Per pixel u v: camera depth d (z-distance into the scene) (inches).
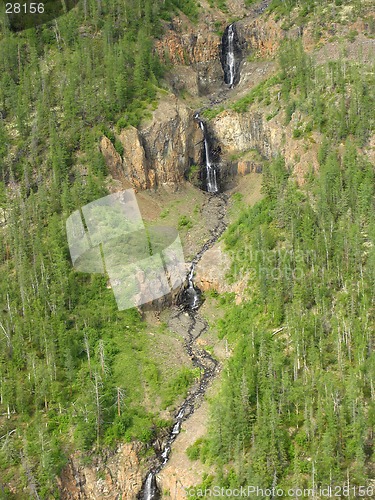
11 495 3698.3
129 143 5551.2
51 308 4468.5
